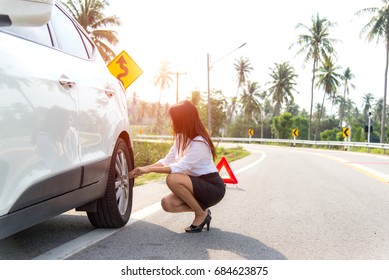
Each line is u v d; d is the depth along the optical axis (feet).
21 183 8.79
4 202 8.31
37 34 10.94
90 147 12.37
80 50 13.80
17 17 7.97
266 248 13.50
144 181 31.07
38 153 9.44
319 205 21.77
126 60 35.17
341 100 343.26
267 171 40.98
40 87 9.73
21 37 10.00
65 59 11.93
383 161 61.77
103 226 14.92
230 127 348.38
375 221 18.17
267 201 22.72
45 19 8.26
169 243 13.52
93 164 12.35
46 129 9.80
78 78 12.12
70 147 11.00
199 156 14.55
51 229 14.76
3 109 8.23
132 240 13.66
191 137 14.64
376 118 381.19
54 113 10.21
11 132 8.44
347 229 16.52
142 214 17.89
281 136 252.83
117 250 12.51
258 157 69.72
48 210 10.17
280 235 15.25
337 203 22.50
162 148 67.00
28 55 9.79
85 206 13.85
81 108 11.84
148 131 286.05
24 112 8.93
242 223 17.07
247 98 289.94
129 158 15.93
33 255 11.73
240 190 26.89
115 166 14.60
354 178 35.47
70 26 13.65
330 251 13.42
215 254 12.60
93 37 124.16
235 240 14.28
